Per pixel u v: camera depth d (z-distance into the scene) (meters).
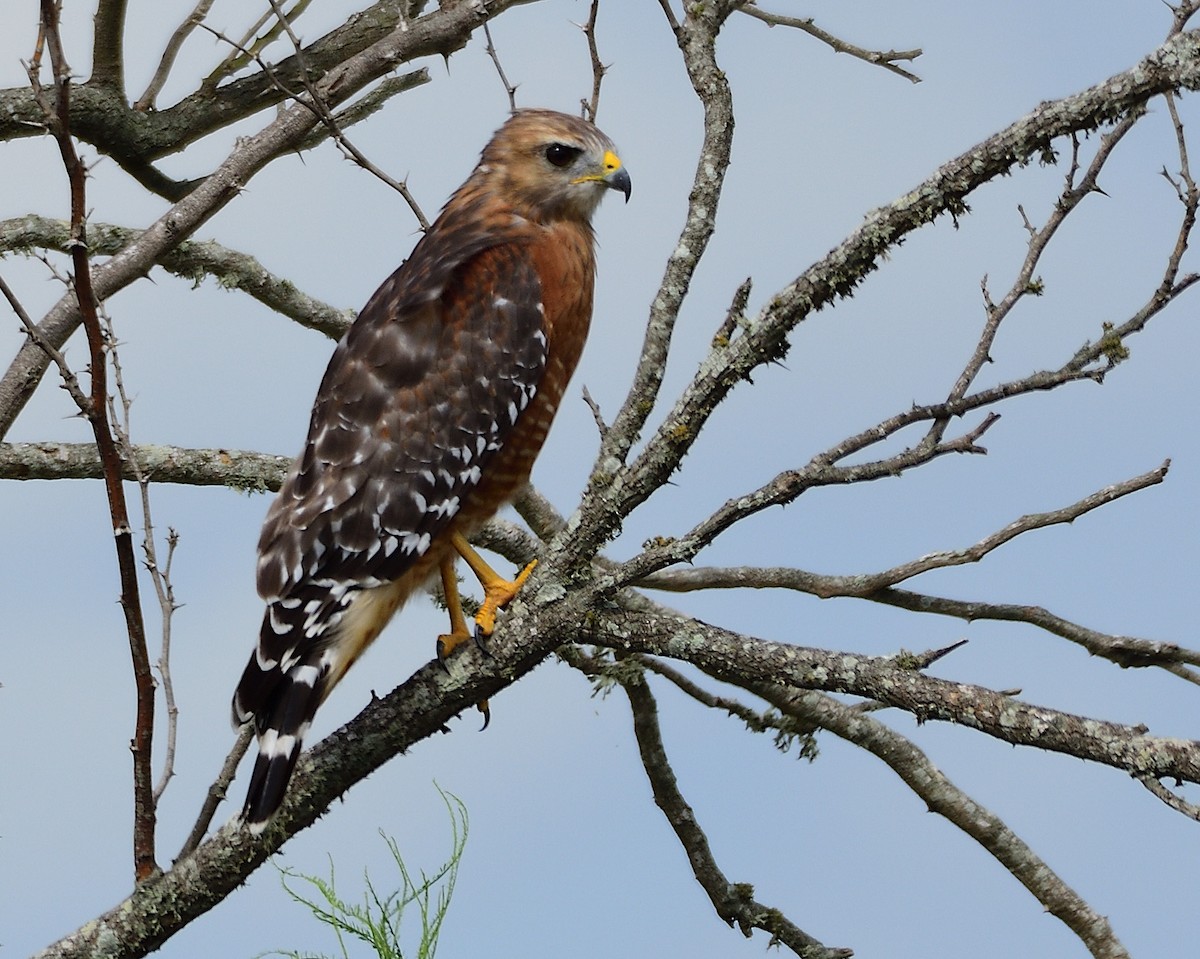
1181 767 7.01
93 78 11.56
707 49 8.38
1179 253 7.23
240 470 12.18
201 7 11.62
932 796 10.63
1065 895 10.45
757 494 7.77
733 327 7.96
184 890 8.15
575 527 8.12
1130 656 9.80
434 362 10.23
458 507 10.03
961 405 7.41
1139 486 8.66
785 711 10.81
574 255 11.26
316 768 8.23
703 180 8.23
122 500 7.56
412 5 12.05
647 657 11.10
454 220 11.49
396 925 7.71
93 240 12.42
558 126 11.55
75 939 8.25
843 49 11.14
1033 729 7.31
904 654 7.76
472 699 8.33
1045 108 7.48
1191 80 7.21
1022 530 8.99
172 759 8.27
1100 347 7.29
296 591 9.31
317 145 11.88
